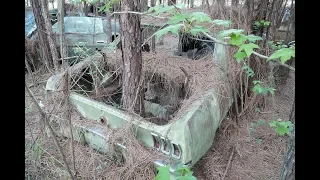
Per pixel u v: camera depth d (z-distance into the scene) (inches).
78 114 111.4
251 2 166.9
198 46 150.1
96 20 226.4
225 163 121.0
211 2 182.1
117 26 225.1
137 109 112.7
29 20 261.1
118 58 136.5
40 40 190.7
